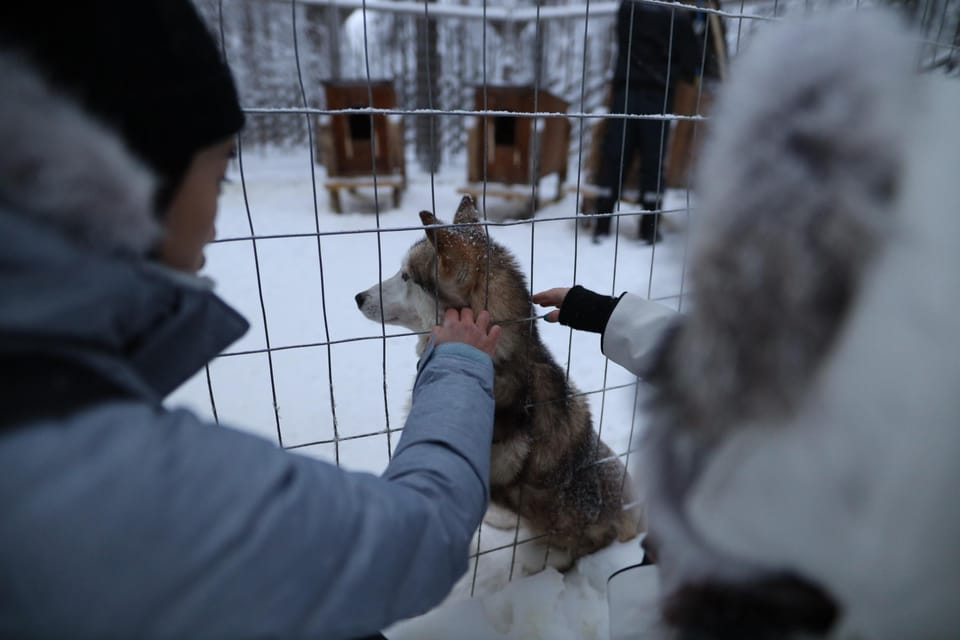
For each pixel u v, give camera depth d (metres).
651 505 0.49
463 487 0.75
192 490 0.45
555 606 1.56
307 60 10.00
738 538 0.41
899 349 0.34
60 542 0.39
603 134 4.80
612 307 1.17
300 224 5.20
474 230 1.57
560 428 1.70
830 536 0.38
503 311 1.55
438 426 0.83
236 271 3.89
